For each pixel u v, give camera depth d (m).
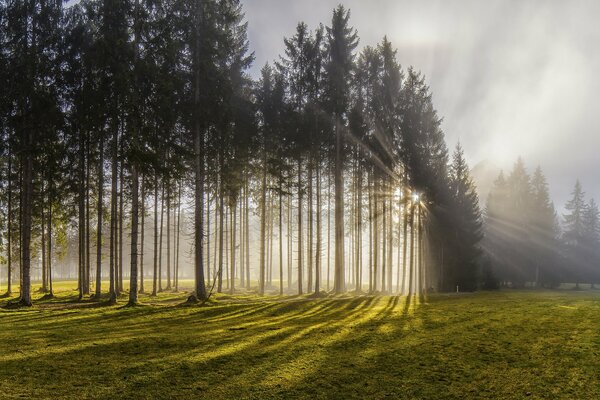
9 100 22.38
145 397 7.93
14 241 34.28
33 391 8.14
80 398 7.81
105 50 21.02
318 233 31.00
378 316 18.39
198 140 24.31
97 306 22.45
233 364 10.19
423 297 28.22
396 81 35.34
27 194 23.28
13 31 22.19
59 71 23.59
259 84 34.75
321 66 31.75
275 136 31.81
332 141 31.84
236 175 30.52
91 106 23.77
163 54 21.61
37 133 23.53
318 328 15.17
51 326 15.57
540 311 18.61
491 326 15.10
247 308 21.05
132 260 21.97
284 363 10.32
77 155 27.28
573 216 65.38
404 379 9.14
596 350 10.91
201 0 24.25
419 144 34.50
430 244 41.97
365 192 37.78
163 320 17.28
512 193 60.47
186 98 24.23
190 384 8.70
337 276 31.64
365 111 34.69
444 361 10.51
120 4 21.42
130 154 20.47
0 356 10.77
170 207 39.12
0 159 31.56
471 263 41.28
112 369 9.67
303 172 32.91
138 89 21.25
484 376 9.26
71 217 33.75
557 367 9.63
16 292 34.78
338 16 32.25
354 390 8.48
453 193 41.53
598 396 7.83
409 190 34.69
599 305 20.89
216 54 24.50
